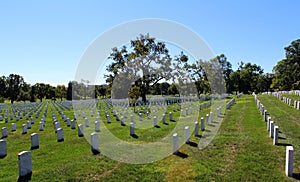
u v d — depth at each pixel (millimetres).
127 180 6703
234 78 74188
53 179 6762
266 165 7457
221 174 6922
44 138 13242
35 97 78062
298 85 65812
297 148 9141
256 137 11125
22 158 7004
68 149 10242
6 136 14594
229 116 19250
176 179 6691
